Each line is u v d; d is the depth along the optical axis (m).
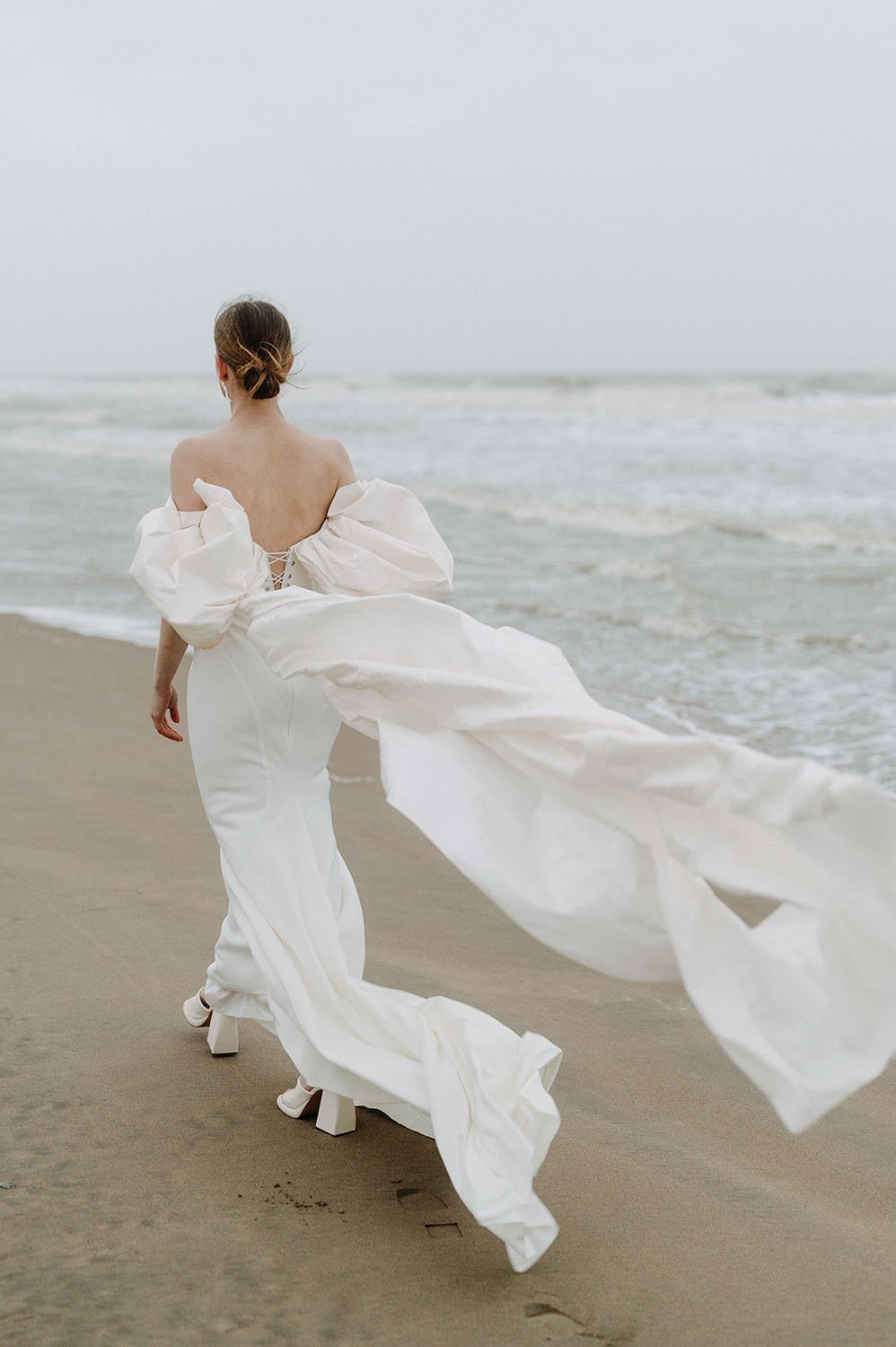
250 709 2.81
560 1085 3.15
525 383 50.31
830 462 20.61
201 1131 2.82
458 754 2.49
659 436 26.56
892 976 2.05
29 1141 2.74
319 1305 2.20
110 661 8.20
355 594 2.89
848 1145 2.89
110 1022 3.36
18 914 4.08
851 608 10.11
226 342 2.86
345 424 31.61
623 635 9.15
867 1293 2.28
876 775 5.82
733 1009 2.10
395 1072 2.52
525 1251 2.23
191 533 2.81
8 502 16.53
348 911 2.92
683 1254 2.41
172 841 4.89
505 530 14.45
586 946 2.28
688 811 2.19
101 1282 2.23
